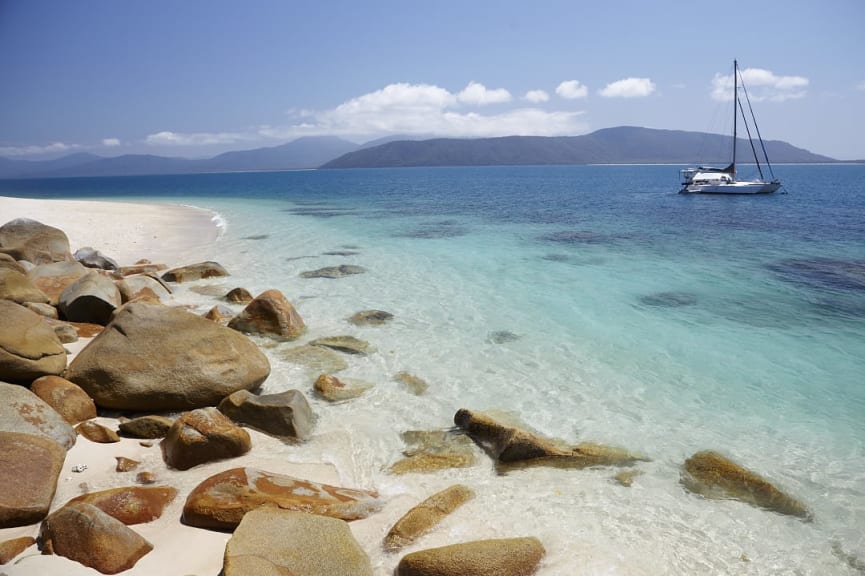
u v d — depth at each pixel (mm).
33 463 6742
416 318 15148
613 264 23203
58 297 14352
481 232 33156
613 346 13320
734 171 71125
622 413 9930
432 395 10430
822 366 12219
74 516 5656
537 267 22375
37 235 19500
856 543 6645
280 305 13664
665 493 7543
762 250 26969
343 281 19422
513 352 12781
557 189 93375
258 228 35031
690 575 6012
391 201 62188
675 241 29844
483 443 8641
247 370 9883
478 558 5703
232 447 7945
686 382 11336
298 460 8078
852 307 16797
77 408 8750
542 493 7445
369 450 8500
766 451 8742
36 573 5020
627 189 92688
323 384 10375
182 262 23188
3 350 8852
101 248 26172
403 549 6160
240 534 5504
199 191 98250
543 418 9648
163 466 7719
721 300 17578
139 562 5625
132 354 9398
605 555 6215
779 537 6727
